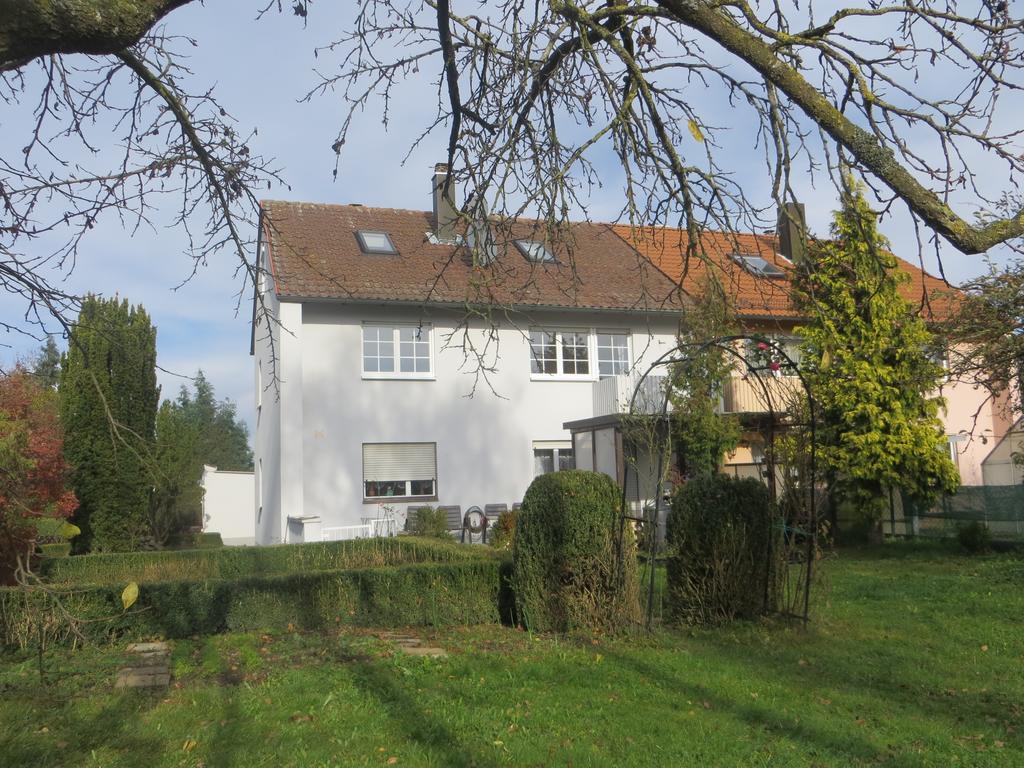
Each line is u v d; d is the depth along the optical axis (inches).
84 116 210.1
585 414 825.5
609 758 211.0
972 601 430.9
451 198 219.5
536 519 375.2
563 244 219.0
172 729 235.3
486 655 319.3
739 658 318.0
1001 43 169.2
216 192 208.7
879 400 676.1
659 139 200.8
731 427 647.1
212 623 378.0
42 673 287.1
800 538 467.2
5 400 510.0
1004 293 417.4
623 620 364.2
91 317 215.0
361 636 364.8
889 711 251.6
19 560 213.8
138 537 773.9
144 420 751.1
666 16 179.6
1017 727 236.8
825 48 173.9
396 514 753.6
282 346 727.1
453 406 784.9
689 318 577.6
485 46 210.7
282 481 723.4
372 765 205.9
